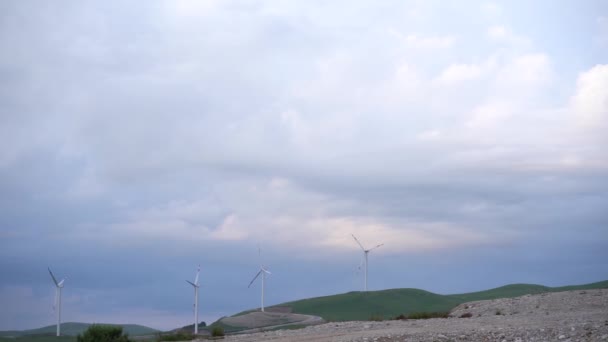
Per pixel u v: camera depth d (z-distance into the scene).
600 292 57.16
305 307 159.12
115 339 41.47
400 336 31.89
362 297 167.75
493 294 174.62
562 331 29.81
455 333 31.80
